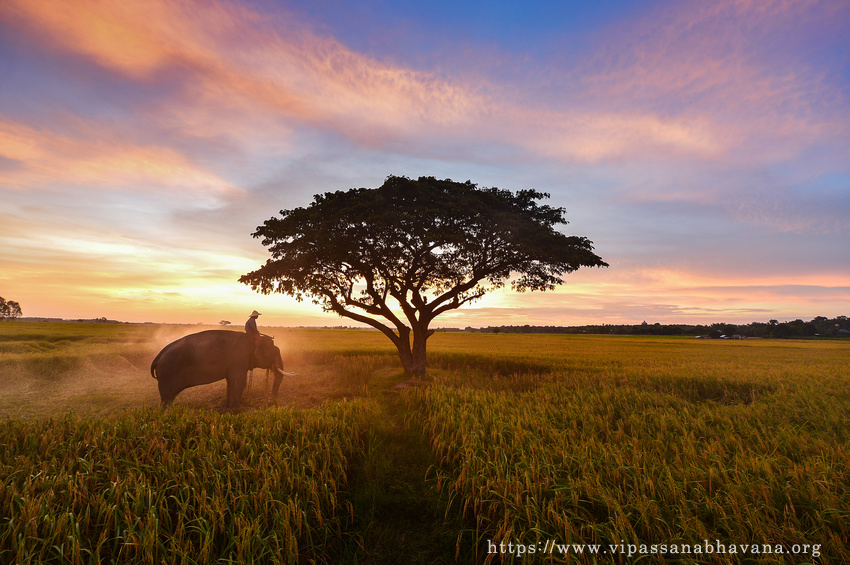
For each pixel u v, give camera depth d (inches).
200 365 430.3
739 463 238.4
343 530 216.2
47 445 262.2
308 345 1256.8
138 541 173.2
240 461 246.1
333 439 291.1
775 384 568.1
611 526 185.3
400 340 677.9
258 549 178.5
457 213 592.1
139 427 301.6
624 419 361.4
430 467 268.2
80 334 1438.2
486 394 455.5
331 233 590.6
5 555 158.6
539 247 618.8
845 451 260.8
